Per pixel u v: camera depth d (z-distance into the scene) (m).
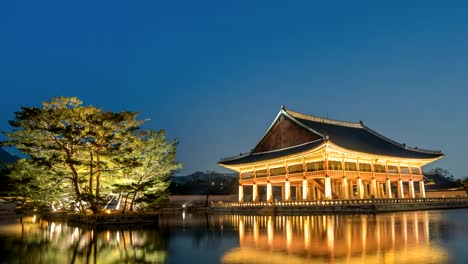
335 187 81.25
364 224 40.34
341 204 62.97
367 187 93.94
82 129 48.78
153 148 56.78
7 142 48.81
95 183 53.81
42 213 67.38
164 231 39.41
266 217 63.38
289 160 78.69
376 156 76.62
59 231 41.00
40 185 50.88
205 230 40.00
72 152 48.81
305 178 74.62
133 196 54.59
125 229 42.31
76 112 47.53
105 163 50.41
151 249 26.34
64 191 53.09
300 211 67.81
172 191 114.62
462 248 23.38
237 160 94.19
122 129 51.19
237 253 23.67
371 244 25.55
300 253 22.72
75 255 24.25
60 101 49.25
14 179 55.12
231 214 78.62
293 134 83.75
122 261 21.84
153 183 53.28
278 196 125.69
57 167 49.75
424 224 39.00
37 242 31.36
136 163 50.72
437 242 25.97
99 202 51.97
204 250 25.41
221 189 123.69
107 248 27.25
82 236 35.50
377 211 61.09
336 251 23.00
